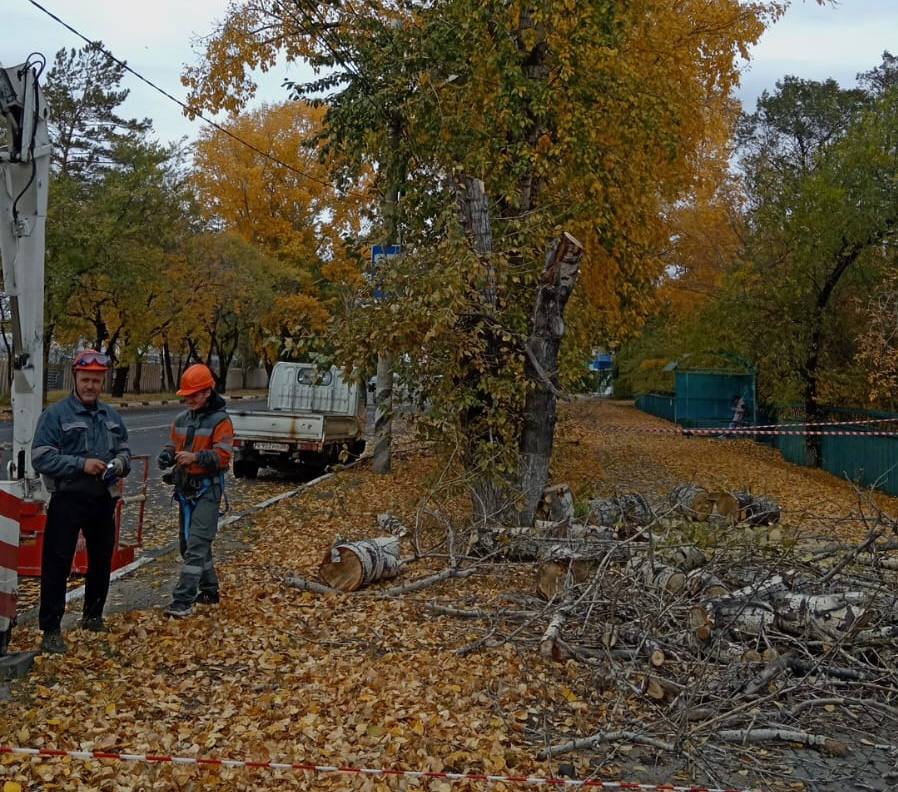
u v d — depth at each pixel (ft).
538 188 53.52
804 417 83.66
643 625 22.06
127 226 119.34
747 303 84.17
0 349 136.46
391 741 16.66
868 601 22.61
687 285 107.55
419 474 57.77
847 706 20.27
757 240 86.12
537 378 36.83
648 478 64.85
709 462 79.77
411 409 38.70
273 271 148.36
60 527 20.66
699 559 26.05
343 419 66.28
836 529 43.34
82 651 20.90
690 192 78.02
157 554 33.04
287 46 58.90
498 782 15.46
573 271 36.60
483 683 20.53
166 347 197.57
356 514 43.75
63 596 20.81
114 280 119.96
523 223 42.70
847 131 77.00
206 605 25.49
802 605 22.48
